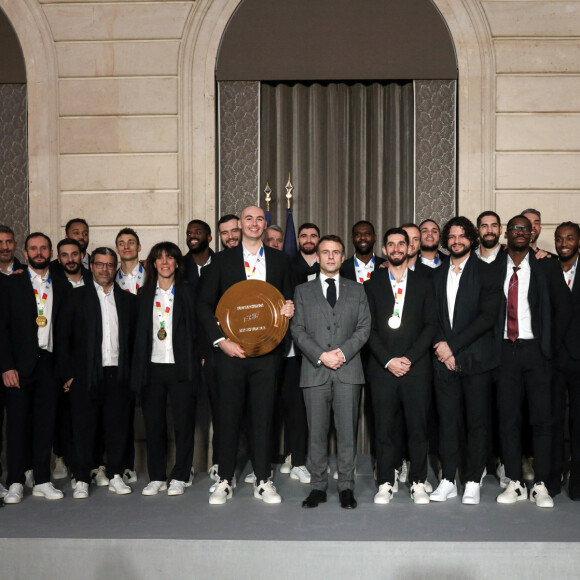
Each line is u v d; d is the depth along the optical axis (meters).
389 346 4.58
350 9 6.97
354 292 4.60
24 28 7.07
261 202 7.11
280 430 5.66
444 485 4.61
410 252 5.16
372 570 3.77
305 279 5.47
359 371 4.55
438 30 6.94
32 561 3.86
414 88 7.00
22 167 7.18
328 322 4.54
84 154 7.09
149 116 7.04
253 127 7.09
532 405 4.58
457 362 4.53
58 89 7.07
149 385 4.75
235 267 4.64
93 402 4.77
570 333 4.62
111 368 4.82
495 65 6.89
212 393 5.02
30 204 7.10
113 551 3.85
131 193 7.07
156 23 7.01
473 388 4.54
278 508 4.43
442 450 4.64
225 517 4.24
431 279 4.67
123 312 4.82
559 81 6.88
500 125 6.91
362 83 7.09
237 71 7.02
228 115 7.11
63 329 4.75
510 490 4.55
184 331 4.73
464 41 6.91
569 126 6.89
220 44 7.03
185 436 4.78
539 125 6.90
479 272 4.60
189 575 3.82
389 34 6.96
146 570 3.83
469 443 4.56
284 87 7.12
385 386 4.56
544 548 3.76
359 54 6.97
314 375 4.52
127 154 7.07
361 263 5.39
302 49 6.99
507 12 6.88
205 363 5.04
